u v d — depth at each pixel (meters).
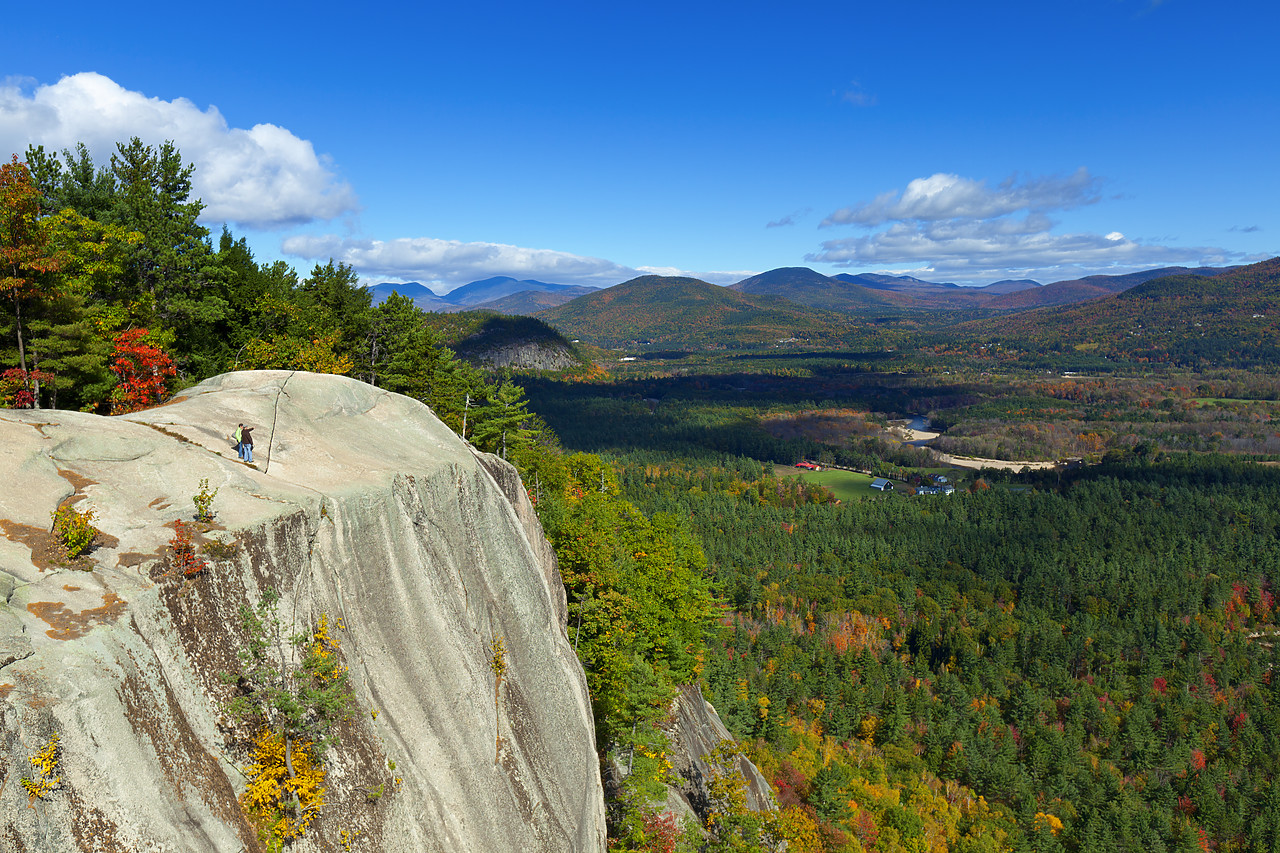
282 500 18.38
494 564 27.05
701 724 54.47
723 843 39.47
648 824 35.84
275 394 26.59
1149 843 97.31
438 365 62.22
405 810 17.84
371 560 20.38
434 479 24.77
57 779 11.25
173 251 46.09
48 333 32.50
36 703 11.30
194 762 13.59
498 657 24.72
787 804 78.00
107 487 17.09
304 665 15.69
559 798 24.80
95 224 38.16
